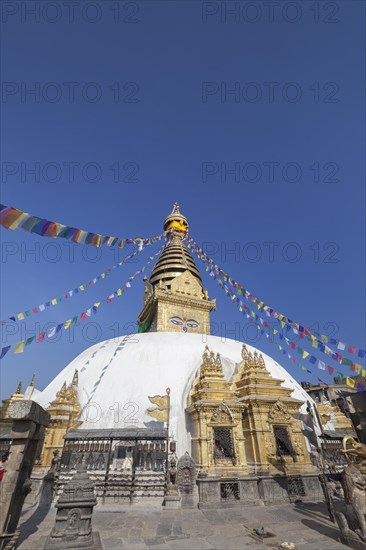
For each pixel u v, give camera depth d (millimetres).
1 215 8383
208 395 13781
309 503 11742
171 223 38312
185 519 9539
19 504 6961
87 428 13664
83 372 17281
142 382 15328
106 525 8953
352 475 7379
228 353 19578
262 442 13180
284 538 7648
